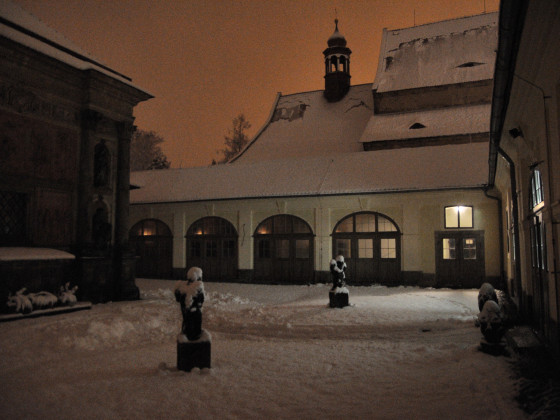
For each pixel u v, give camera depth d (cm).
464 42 3275
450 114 2941
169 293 1789
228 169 2759
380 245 2152
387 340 916
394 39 3588
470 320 1083
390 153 2409
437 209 2048
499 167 1446
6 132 1234
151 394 550
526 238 986
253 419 471
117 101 1578
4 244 1240
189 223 2559
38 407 507
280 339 955
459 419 455
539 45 547
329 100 4031
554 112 609
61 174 1395
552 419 419
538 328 855
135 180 2911
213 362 711
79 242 1438
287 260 2327
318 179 2355
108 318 1117
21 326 976
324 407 503
